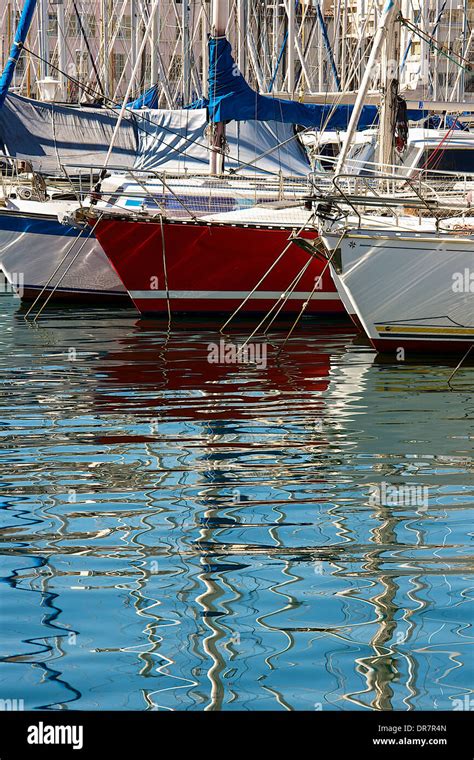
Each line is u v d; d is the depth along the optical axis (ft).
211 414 38.17
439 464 31.63
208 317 62.18
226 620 19.83
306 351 52.13
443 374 46.47
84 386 43.01
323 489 28.99
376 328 50.42
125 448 33.30
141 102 86.58
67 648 18.62
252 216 61.41
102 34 119.85
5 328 58.95
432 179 69.31
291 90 91.04
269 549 24.02
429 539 24.71
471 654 18.31
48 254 67.41
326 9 134.00
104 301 69.21
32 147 67.56
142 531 25.30
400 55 88.53
